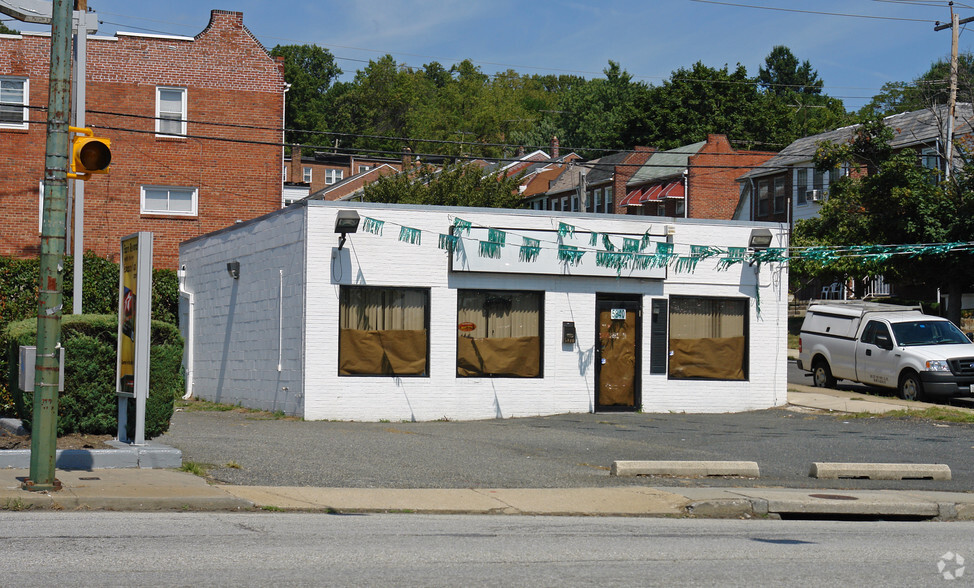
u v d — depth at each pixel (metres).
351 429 17.06
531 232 20.03
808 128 80.88
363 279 19.08
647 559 7.84
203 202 33.88
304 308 18.83
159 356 13.59
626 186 62.16
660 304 21.14
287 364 19.59
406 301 19.50
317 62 113.25
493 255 19.75
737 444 15.84
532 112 121.69
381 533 8.81
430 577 6.90
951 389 21.97
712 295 21.48
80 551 7.52
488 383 19.88
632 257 20.66
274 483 11.27
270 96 34.62
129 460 11.81
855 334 24.78
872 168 35.03
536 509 10.53
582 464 13.56
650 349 21.03
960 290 32.66
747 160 57.62
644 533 9.31
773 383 21.89
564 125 105.44
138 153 33.34
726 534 9.38
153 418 13.57
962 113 40.47
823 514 11.02
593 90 104.81
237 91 34.31
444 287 19.62
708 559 7.91
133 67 33.34
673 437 16.67
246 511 9.96
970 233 30.47
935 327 23.64
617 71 106.94
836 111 87.00
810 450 15.26
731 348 21.69
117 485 10.48
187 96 33.81
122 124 33.22
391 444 14.84
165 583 6.52
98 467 11.63
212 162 34.06
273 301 20.41
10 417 16.69
